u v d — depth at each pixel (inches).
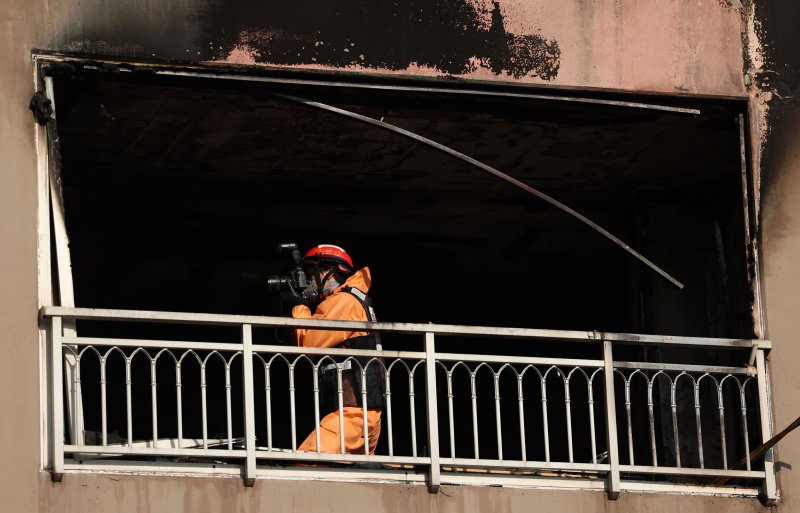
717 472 497.4
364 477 463.8
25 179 462.3
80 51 477.7
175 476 443.8
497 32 522.3
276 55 497.0
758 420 515.2
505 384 770.2
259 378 778.2
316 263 527.5
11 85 468.8
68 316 446.0
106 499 435.5
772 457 507.2
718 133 566.6
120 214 642.2
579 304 753.0
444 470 479.8
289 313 526.3
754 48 547.2
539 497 478.3
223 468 450.3
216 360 777.6
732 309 620.1
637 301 640.4
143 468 443.8
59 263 463.8
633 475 599.5
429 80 510.6
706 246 636.7
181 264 706.8
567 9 531.5
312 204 641.0
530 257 721.0
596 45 531.2
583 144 574.2
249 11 498.3
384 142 564.1
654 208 639.8
